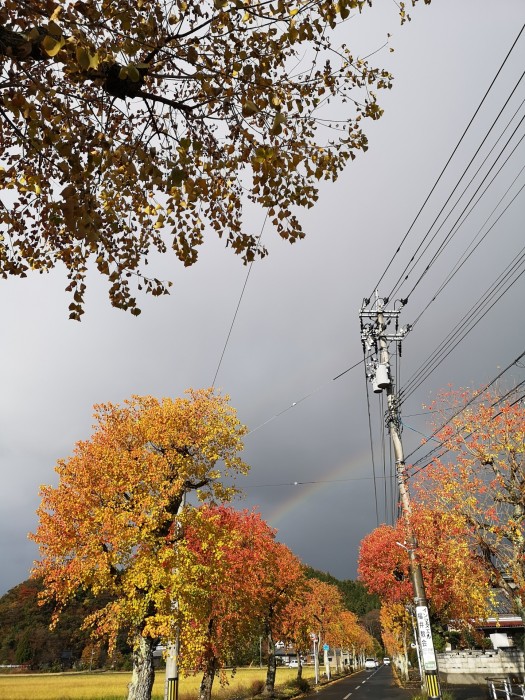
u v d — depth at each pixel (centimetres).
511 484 1552
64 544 1636
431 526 1753
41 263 585
